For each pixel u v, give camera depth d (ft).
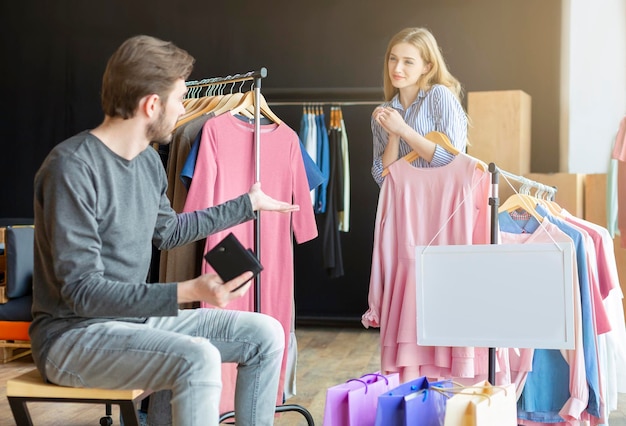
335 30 24.43
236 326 8.20
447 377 10.30
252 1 24.77
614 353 12.69
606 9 23.45
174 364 7.00
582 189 21.76
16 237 16.97
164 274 11.08
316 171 11.69
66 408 13.21
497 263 8.89
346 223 22.31
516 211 10.91
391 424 7.89
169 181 11.12
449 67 24.08
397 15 24.18
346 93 21.81
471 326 8.96
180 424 6.99
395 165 10.46
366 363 17.67
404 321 10.25
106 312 6.93
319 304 24.63
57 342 7.23
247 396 8.19
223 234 10.80
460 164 10.12
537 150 23.97
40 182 7.18
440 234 10.16
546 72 23.80
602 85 23.54
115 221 7.38
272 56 24.71
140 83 7.25
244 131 10.98
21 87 25.72
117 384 7.23
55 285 7.27
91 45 25.41
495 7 23.91
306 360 18.02
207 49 24.98
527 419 10.91
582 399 10.41
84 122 25.52
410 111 11.19
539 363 10.82
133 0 25.23
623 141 14.96
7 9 25.71
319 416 12.75
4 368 16.63
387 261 10.52
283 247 11.45
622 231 15.14
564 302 8.65
